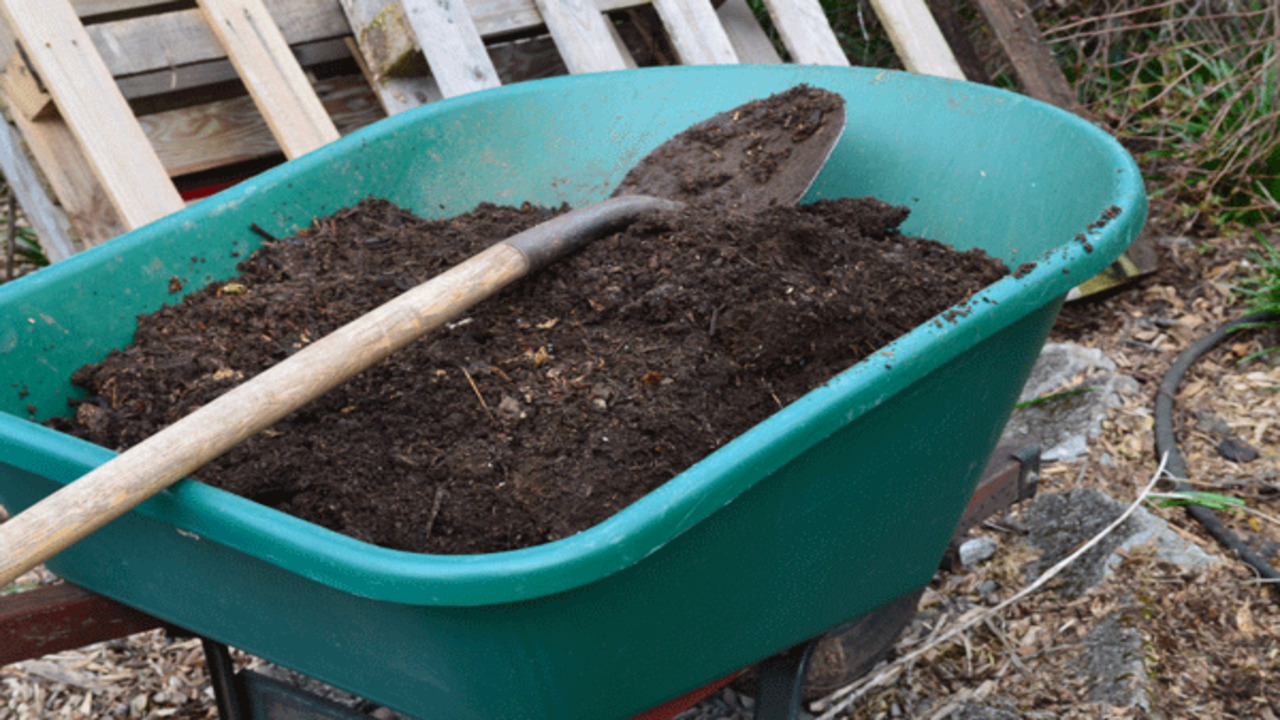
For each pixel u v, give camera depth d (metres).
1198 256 2.94
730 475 1.00
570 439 1.28
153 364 1.46
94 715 1.83
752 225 1.58
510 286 1.60
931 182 1.81
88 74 2.11
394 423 1.35
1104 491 2.15
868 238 1.74
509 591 0.91
